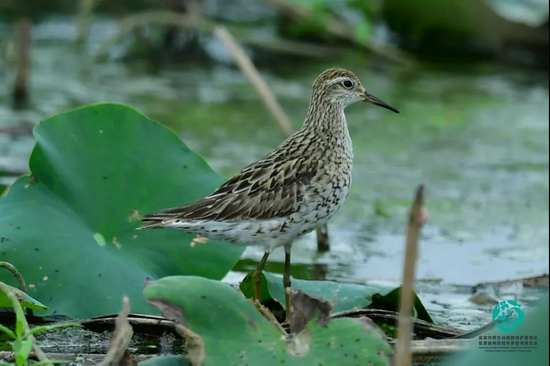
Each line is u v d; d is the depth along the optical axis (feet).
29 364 28.89
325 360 27.50
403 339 23.63
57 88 67.41
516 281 40.91
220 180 38.09
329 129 37.01
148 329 33.83
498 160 57.98
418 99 69.62
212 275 36.24
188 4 76.18
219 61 76.79
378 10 82.12
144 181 37.29
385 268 42.91
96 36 79.71
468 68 78.64
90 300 33.99
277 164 35.53
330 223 48.39
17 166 52.42
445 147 59.82
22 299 30.96
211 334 27.50
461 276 42.39
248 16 85.71
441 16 80.74
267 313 30.04
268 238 35.22
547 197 52.75
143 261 35.65
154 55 76.84
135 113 38.24
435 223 48.80
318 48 78.07
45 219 35.32
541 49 80.02
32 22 82.28
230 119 63.10
